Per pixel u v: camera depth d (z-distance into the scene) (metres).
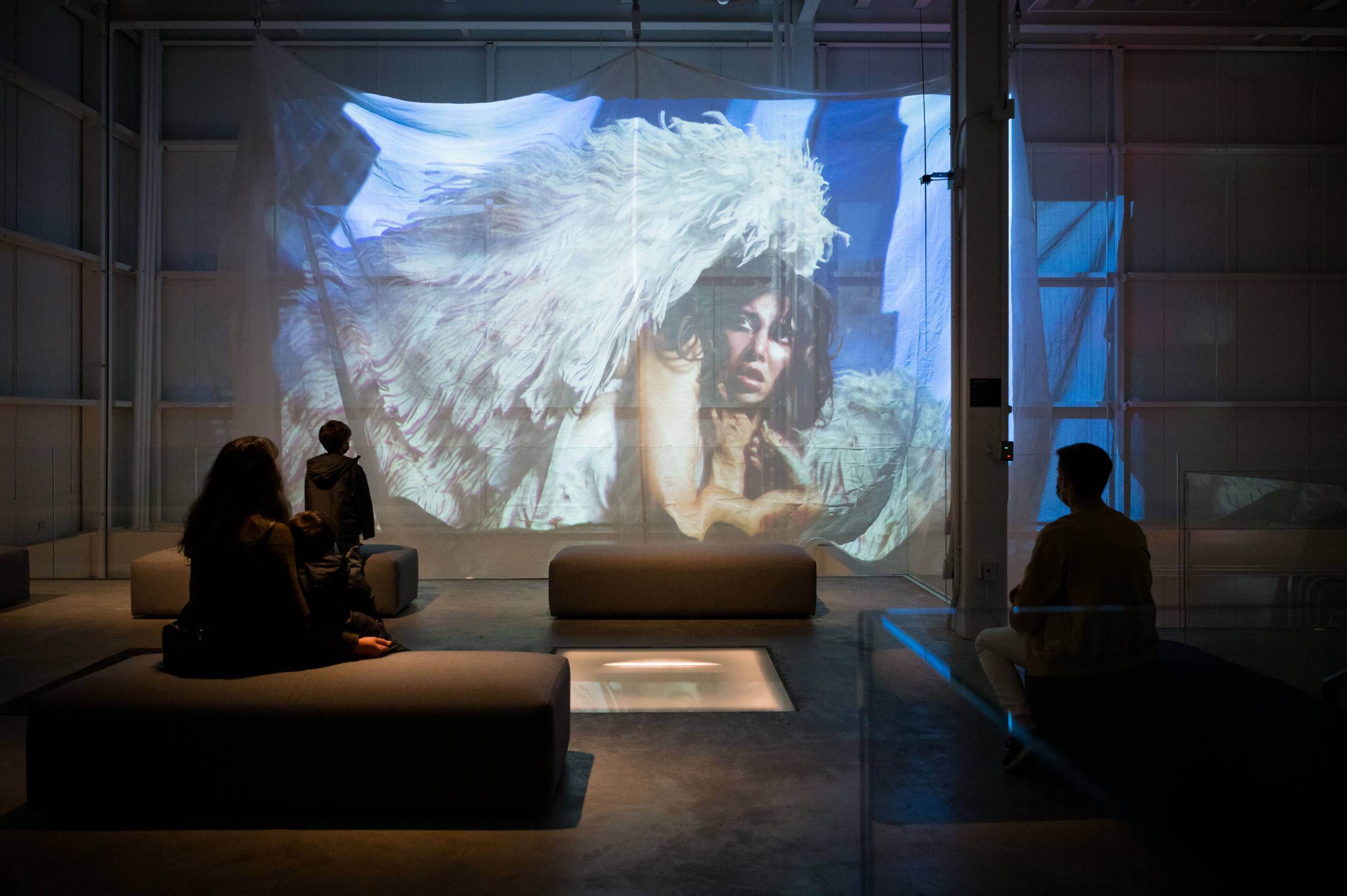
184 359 9.07
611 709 3.96
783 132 7.79
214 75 9.02
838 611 6.09
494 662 3.04
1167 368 9.38
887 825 1.76
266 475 3.00
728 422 7.75
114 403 8.65
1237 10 8.15
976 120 5.14
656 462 7.62
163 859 2.54
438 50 8.97
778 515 7.66
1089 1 8.05
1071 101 9.26
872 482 7.64
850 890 2.36
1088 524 2.65
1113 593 2.60
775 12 8.10
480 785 2.82
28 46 7.52
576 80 7.66
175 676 2.94
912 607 6.29
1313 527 4.94
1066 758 1.71
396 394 7.44
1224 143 9.30
